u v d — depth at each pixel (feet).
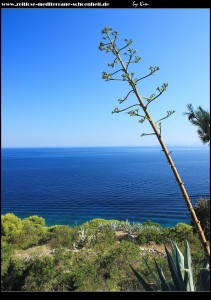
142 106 11.23
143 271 25.63
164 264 26.40
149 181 217.15
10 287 24.04
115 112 11.37
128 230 51.80
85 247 41.22
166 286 12.94
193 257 27.14
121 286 23.61
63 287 23.29
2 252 36.14
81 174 286.05
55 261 29.99
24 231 53.06
